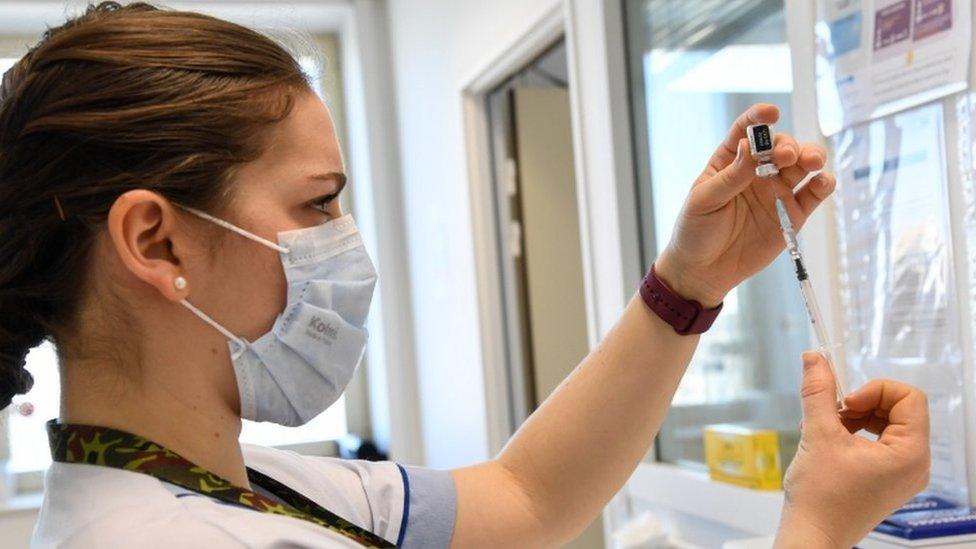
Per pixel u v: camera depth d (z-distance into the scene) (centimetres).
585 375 111
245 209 83
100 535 68
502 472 111
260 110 82
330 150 88
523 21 255
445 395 357
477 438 323
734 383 185
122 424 78
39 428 390
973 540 110
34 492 387
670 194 200
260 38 85
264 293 85
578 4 224
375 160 403
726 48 176
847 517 75
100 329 78
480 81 302
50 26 93
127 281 78
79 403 79
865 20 130
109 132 76
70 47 78
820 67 141
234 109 80
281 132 84
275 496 92
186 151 78
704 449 195
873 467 74
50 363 84
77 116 75
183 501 71
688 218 97
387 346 399
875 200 131
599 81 216
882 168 130
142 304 79
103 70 77
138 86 77
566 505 108
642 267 211
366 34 404
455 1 312
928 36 119
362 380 450
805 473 77
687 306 104
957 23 115
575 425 108
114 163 77
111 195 76
